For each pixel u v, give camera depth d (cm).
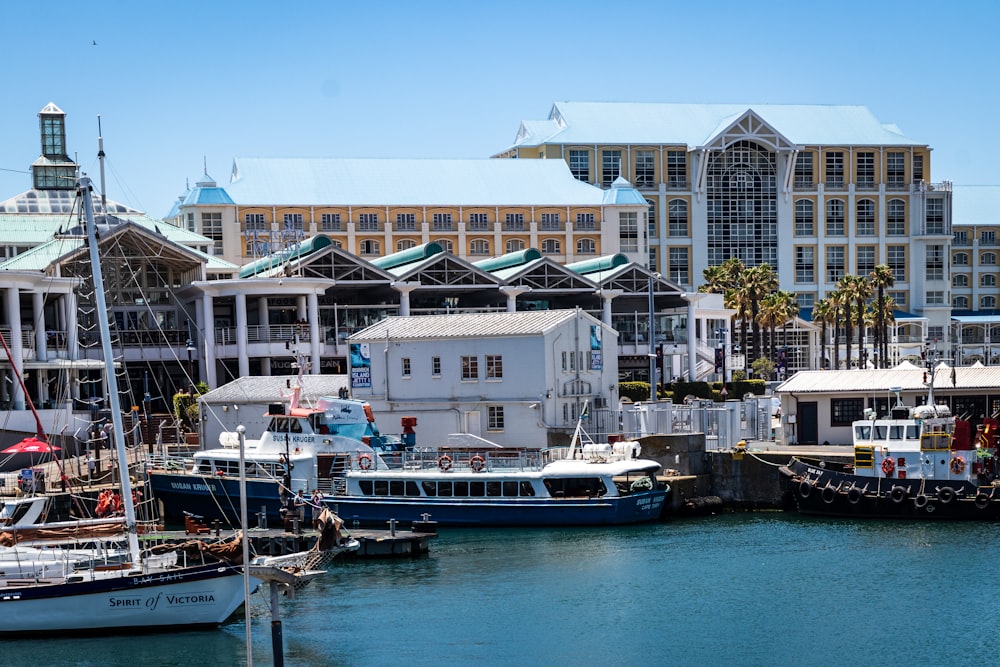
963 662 5016
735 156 19300
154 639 5325
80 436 8656
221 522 7556
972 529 7231
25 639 5344
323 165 16188
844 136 19762
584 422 8794
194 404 9700
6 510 6519
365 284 11619
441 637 5331
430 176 16425
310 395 9006
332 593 6031
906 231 19812
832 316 15325
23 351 9100
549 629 5441
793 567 6438
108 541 5778
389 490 7538
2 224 12181
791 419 9000
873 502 7619
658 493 7669
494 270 13412
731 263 15338
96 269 5691
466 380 8944
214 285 10738
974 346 19950
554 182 16775
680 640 5294
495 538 7200
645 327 13288
